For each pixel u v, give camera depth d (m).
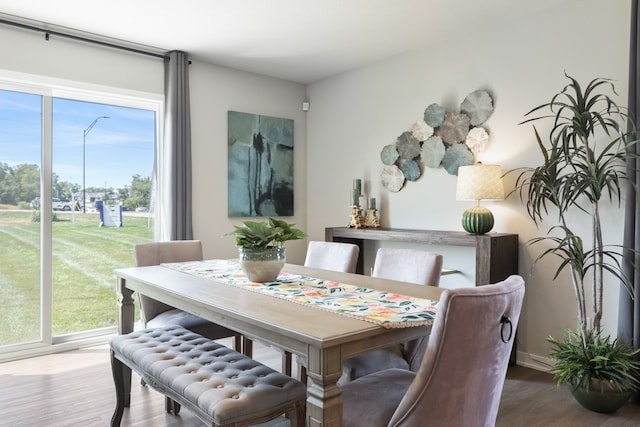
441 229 3.88
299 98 5.07
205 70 4.34
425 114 3.90
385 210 4.33
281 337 1.60
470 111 3.62
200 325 2.72
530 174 3.29
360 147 4.54
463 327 1.34
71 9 3.18
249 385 1.74
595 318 2.65
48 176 3.57
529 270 3.30
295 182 5.04
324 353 1.43
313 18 3.34
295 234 2.37
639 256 2.58
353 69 4.57
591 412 2.56
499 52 3.46
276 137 4.85
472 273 3.70
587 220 3.02
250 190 4.65
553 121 3.18
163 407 2.59
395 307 1.83
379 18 3.35
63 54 3.56
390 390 1.70
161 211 4.17
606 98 2.54
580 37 3.04
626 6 2.84
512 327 1.50
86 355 3.48
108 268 3.91
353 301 1.94
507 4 3.12
